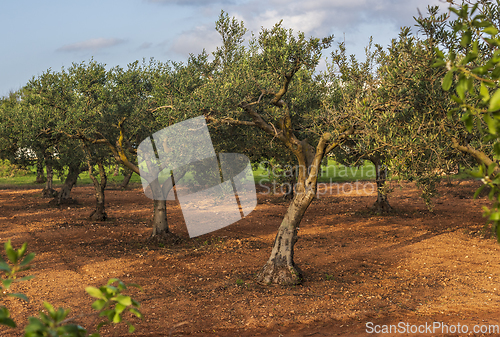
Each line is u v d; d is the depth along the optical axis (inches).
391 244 513.0
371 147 273.9
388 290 333.7
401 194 994.7
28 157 700.0
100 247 508.1
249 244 519.5
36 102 644.7
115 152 488.1
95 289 77.6
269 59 334.0
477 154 238.1
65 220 717.3
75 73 617.3
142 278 374.6
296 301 306.7
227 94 371.2
